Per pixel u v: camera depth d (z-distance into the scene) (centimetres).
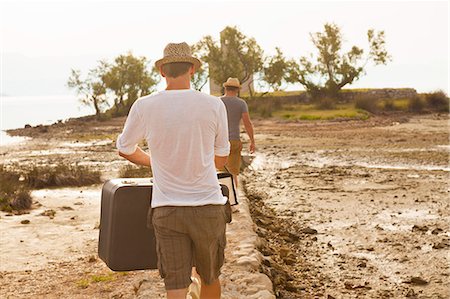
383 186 1415
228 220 363
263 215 1044
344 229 950
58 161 2277
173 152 338
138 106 345
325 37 6719
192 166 338
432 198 1216
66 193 1427
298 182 1546
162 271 341
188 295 418
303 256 797
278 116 5275
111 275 663
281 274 677
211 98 351
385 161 1995
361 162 1989
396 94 7200
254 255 659
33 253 792
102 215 390
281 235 909
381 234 904
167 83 355
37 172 1588
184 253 341
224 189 378
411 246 823
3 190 1244
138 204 367
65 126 5259
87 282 638
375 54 6669
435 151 2272
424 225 958
